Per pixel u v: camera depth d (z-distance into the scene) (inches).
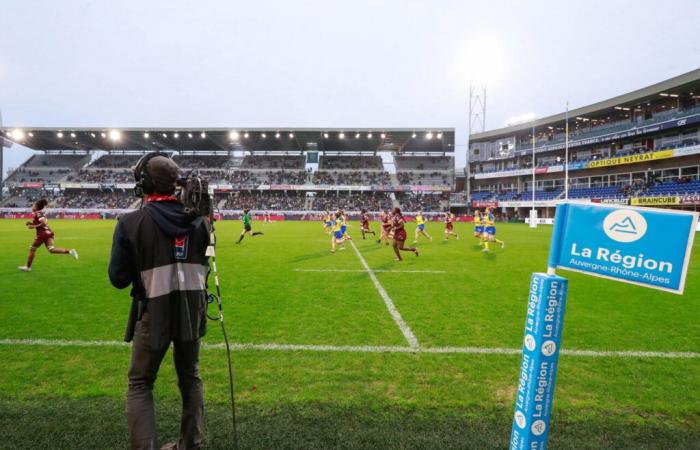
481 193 2348.7
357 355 167.6
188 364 95.5
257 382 139.9
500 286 326.0
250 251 590.9
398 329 205.2
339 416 116.5
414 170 2512.3
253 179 2400.3
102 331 196.9
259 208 2285.9
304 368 152.9
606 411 121.7
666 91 1455.5
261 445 101.7
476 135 2381.9
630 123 1638.8
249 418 115.2
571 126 1984.5
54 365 153.3
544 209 1958.7
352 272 395.2
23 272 375.6
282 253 565.6
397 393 131.8
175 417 116.0
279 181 2401.6
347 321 219.6
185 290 87.8
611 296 296.2
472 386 137.7
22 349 171.2
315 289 308.3
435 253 583.8
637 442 105.5
